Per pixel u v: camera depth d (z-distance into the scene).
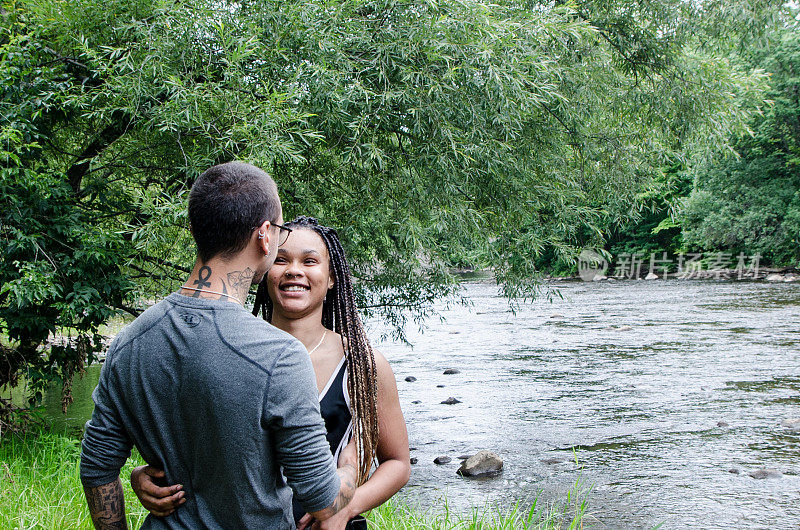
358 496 1.80
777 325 16.22
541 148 8.41
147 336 1.43
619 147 9.54
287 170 6.84
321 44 5.93
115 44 6.09
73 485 4.39
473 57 6.38
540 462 7.01
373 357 1.94
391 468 1.95
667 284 30.95
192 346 1.39
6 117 5.47
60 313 5.95
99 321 6.25
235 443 1.36
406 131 7.05
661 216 39.72
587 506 5.77
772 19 10.80
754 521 5.43
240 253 1.51
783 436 7.77
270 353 1.40
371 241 7.37
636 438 7.79
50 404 8.89
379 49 6.39
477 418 8.77
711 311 19.56
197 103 5.44
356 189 7.11
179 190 6.08
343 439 1.86
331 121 6.19
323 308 2.06
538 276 8.34
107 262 6.14
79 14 5.82
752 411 8.83
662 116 10.21
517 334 16.25
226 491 1.39
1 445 5.88
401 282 7.82
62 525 3.52
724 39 11.24
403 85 6.59
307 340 1.95
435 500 5.90
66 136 7.35
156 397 1.40
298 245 1.93
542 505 5.79
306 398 1.42
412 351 14.13
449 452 7.43
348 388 1.88
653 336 15.19
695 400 9.45
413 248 6.97
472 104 6.61
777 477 6.44
